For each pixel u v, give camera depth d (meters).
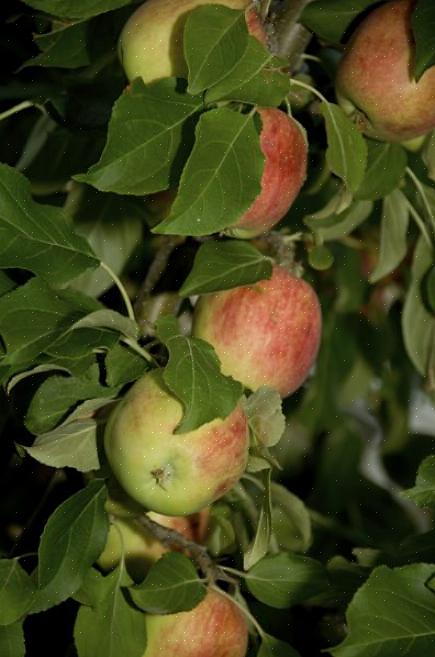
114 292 1.43
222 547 1.33
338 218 1.42
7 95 1.42
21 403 1.31
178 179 1.22
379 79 1.29
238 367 1.29
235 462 1.23
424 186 1.40
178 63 1.25
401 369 1.68
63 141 1.44
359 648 1.22
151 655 1.26
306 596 1.28
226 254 1.27
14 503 1.43
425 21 1.25
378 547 1.53
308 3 1.31
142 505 1.24
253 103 1.20
